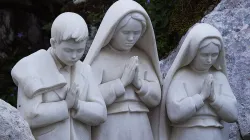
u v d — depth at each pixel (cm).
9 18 1097
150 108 820
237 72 945
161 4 1046
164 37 1037
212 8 1019
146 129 802
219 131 819
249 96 933
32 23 1109
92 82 771
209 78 799
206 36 793
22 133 678
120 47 793
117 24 780
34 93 737
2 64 1078
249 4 987
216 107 809
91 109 756
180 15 1030
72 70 766
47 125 744
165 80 816
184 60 810
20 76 743
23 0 1101
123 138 788
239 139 927
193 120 809
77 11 1092
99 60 794
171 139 823
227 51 957
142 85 795
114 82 785
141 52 816
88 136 770
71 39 734
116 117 791
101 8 1084
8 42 1095
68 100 744
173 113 803
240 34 965
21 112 740
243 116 927
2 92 1051
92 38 1062
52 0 1109
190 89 810
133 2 785
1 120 671
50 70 748
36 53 755
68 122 750
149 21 789
